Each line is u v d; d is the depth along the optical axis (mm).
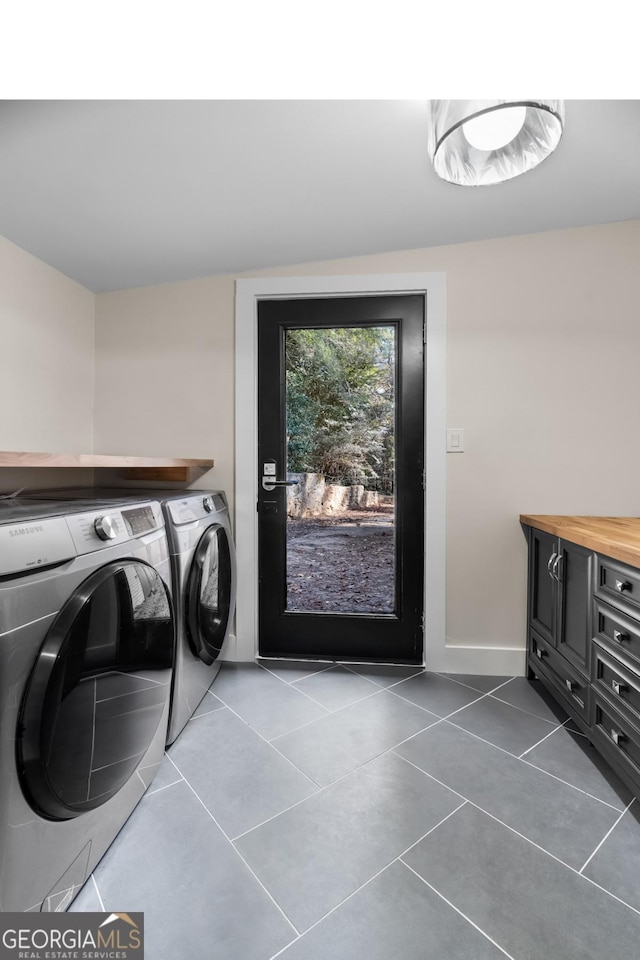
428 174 1631
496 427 2211
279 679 2154
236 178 1602
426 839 1219
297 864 1142
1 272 1856
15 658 823
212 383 2379
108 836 1172
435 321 2223
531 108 1132
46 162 1456
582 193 1832
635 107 1332
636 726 1267
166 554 1491
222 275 2354
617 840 1216
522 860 1153
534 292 2166
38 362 2051
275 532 2396
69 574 971
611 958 924
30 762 845
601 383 2148
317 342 2375
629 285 2111
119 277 2289
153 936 962
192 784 1423
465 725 1765
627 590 1317
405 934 972
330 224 1955
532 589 2125
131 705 1198
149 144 1400
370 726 1752
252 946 947
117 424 2434
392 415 2340
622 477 2145
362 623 2359
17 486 1960
